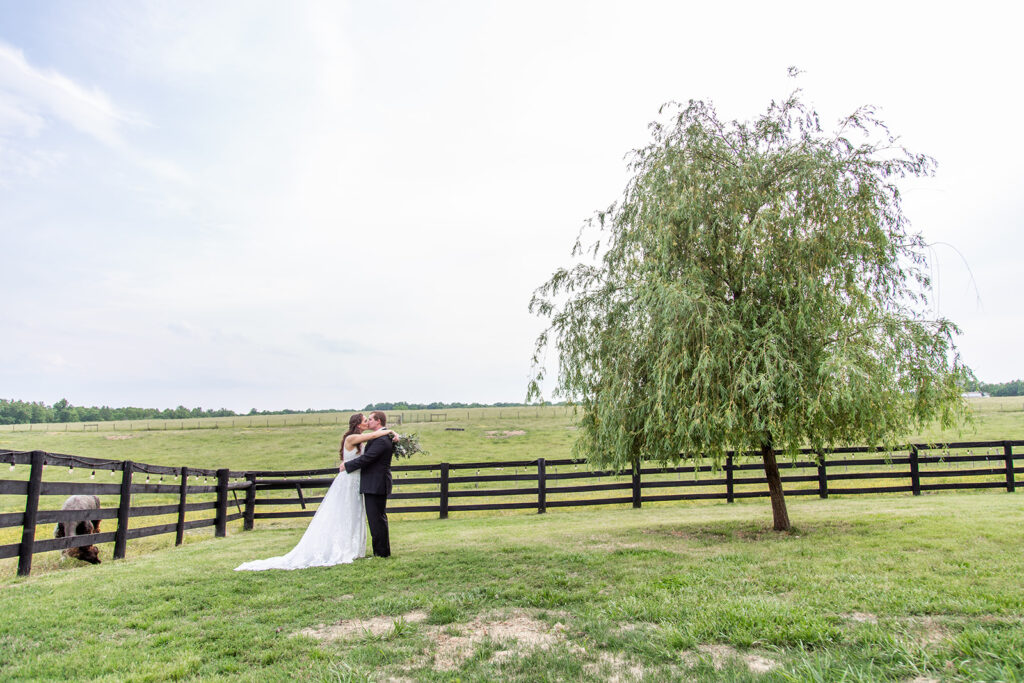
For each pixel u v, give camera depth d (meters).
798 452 9.21
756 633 4.04
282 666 3.78
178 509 10.45
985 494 14.46
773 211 8.73
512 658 3.75
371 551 8.38
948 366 8.34
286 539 10.89
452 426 56.53
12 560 8.45
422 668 3.67
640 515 13.35
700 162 9.31
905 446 9.75
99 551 9.35
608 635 4.13
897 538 8.02
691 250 9.17
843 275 8.67
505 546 8.45
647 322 8.85
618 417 9.09
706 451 8.92
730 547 8.02
